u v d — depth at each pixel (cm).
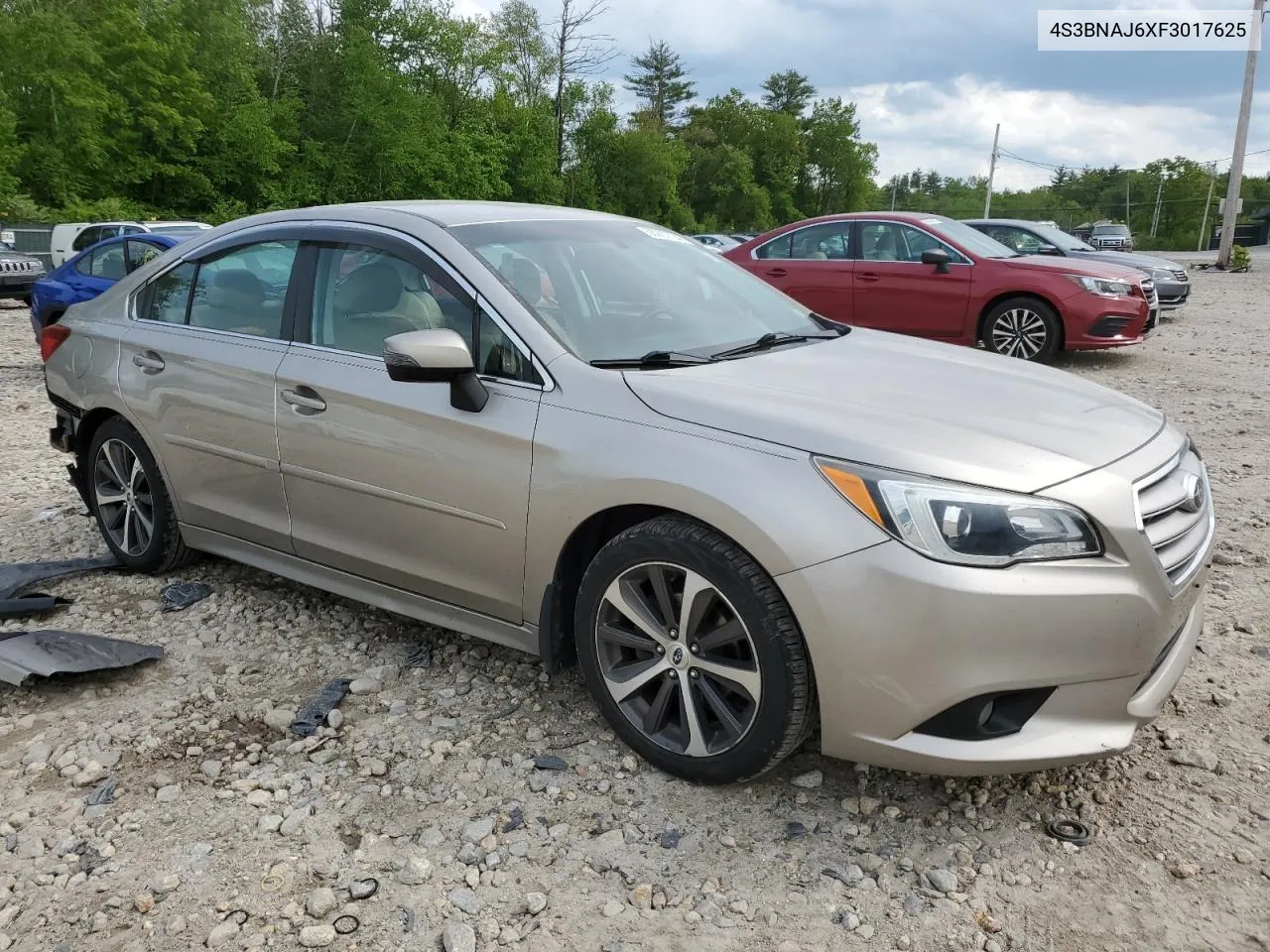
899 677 237
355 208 368
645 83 8388
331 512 347
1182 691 327
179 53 4019
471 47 5069
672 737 282
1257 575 425
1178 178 9931
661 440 266
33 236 2777
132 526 440
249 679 347
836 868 245
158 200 4119
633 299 342
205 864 250
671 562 266
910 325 1019
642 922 229
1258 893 233
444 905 235
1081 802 270
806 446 250
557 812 269
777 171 8744
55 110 3656
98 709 328
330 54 4791
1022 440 256
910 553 233
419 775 287
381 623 391
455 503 308
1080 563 235
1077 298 942
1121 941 220
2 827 265
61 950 221
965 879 241
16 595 414
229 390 372
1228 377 945
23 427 771
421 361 281
